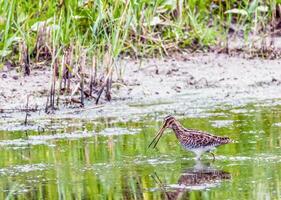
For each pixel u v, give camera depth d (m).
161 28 18.08
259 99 15.22
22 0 16.39
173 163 11.20
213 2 19.36
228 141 11.56
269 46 18.30
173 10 18.31
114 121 13.64
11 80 15.67
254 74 16.97
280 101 15.00
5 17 16.19
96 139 12.44
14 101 14.66
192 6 18.33
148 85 16.00
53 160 11.35
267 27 19.30
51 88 14.27
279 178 10.34
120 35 16.42
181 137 11.55
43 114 14.14
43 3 16.84
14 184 10.24
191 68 17.22
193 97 15.39
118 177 10.51
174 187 10.03
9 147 12.04
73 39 15.42
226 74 16.94
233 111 14.21
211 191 9.84
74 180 10.38
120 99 15.22
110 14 15.30
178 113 14.13
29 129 13.14
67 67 15.05
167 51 17.92
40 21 16.42
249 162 11.14
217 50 18.34
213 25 18.78
